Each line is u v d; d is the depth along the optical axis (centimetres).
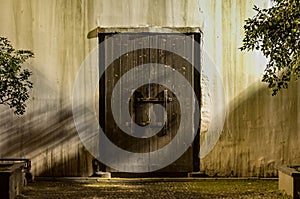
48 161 779
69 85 780
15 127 775
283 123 780
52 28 779
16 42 777
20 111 671
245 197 644
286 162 779
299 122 780
